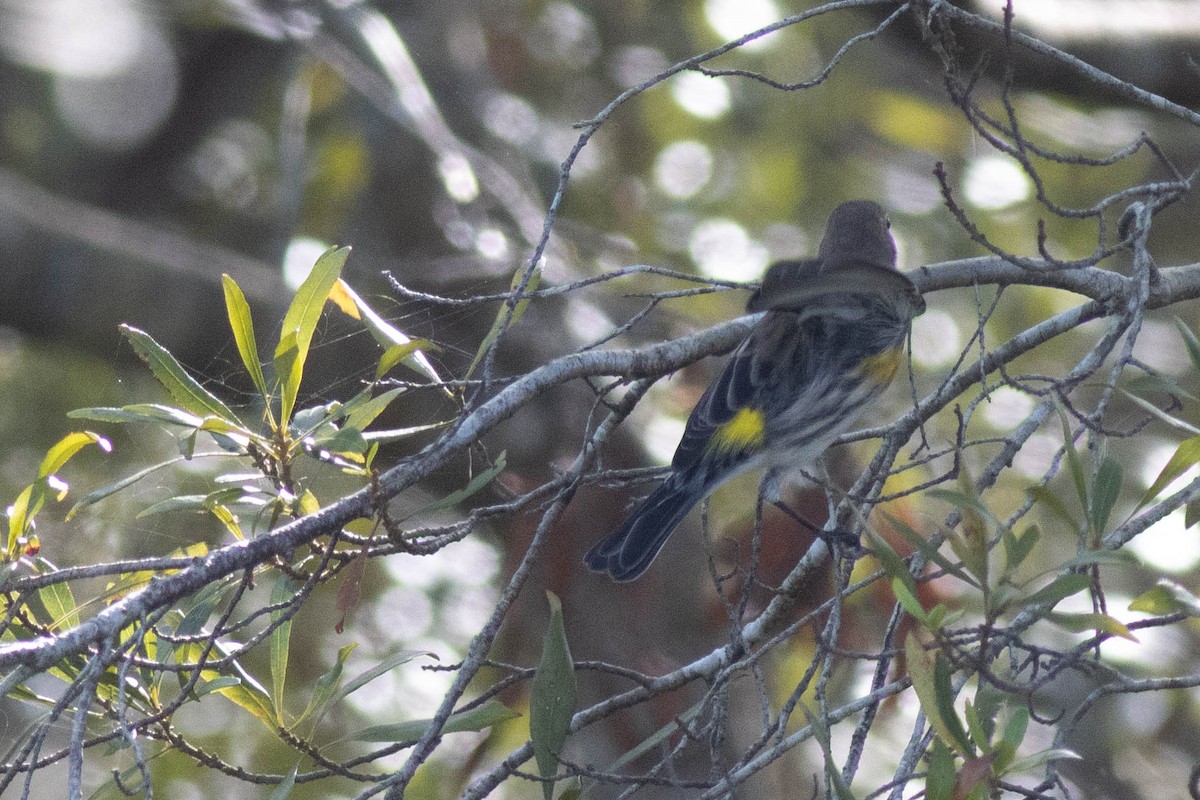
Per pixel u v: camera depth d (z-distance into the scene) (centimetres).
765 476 805
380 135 1378
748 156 1447
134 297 1320
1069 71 1192
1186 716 1276
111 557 1084
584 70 1498
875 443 1136
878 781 1142
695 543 1139
